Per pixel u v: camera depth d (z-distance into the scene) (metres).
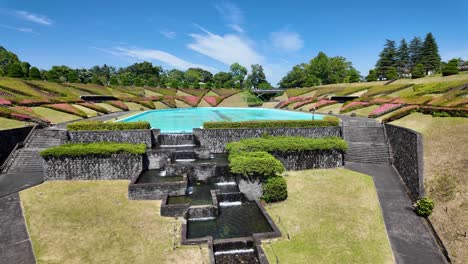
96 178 20.89
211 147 26.47
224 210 16.88
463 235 12.09
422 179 16.72
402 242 12.80
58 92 45.44
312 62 104.00
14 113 27.52
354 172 21.89
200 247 12.78
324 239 13.18
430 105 27.16
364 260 11.60
